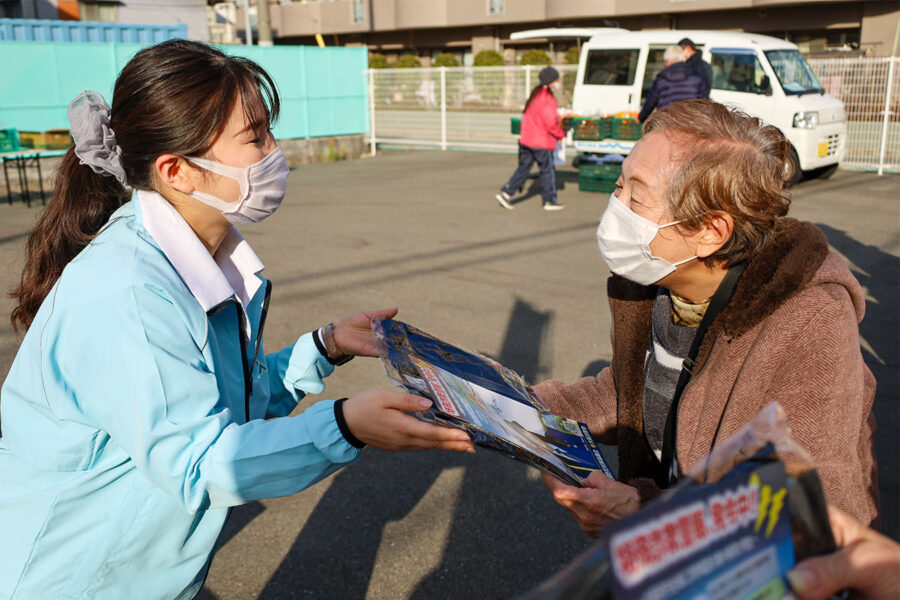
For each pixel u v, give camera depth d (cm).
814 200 1002
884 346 497
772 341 133
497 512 318
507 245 785
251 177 143
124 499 135
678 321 160
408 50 3847
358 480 344
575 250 761
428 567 284
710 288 151
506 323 543
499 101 1656
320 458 123
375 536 303
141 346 124
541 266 699
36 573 135
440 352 153
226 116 138
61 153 1079
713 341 143
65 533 135
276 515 318
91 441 133
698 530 62
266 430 124
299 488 126
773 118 1095
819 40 2575
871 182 1138
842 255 724
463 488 337
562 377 450
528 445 130
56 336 128
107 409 125
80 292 128
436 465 356
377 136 1711
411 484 340
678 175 137
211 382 130
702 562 62
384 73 1673
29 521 135
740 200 135
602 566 59
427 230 866
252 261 164
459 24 3431
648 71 1180
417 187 1203
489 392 149
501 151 1678
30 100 1241
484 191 1153
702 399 144
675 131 141
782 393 133
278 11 4109
